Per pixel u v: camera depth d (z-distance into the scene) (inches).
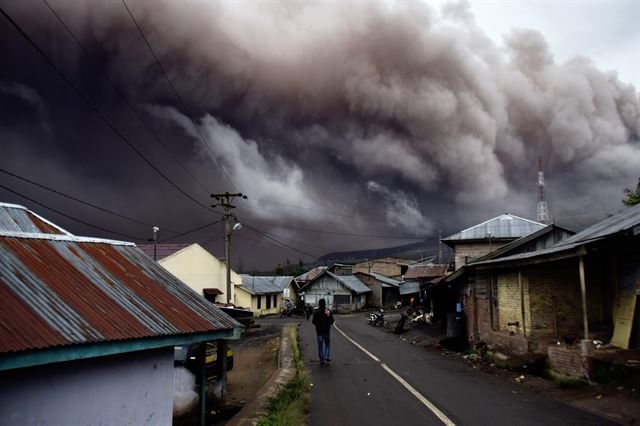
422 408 337.1
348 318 1753.2
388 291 2581.2
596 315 528.1
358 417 320.5
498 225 1269.7
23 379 188.4
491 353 576.1
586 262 533.3
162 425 261.3
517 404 337.1
